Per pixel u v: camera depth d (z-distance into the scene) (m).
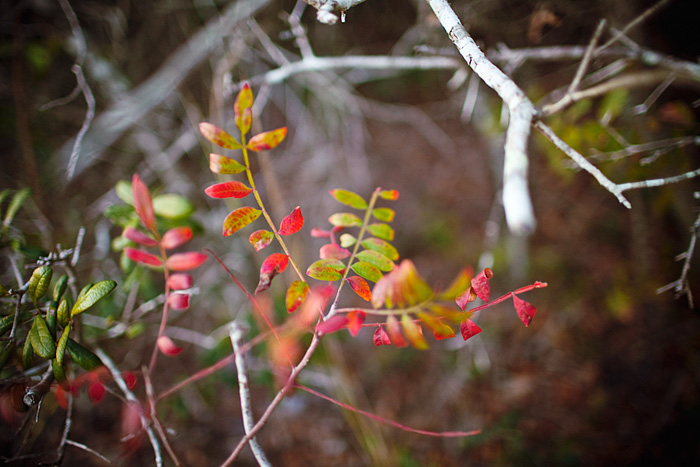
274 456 0.97
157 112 1.26
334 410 1.06
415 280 0.40
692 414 1.02
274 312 0.98
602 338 1.24
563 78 1.27
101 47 1.16
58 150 1.12
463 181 1.62
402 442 1.02
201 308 1.13
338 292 0.45
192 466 0.91
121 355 0.97
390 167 1.66
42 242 0.70
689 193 1.01
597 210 1.49
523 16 0.91
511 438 1.03
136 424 0.53
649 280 1.26
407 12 1.31
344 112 1.31
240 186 0.45
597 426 1.07
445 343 1.22
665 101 0.98
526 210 0.40
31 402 0.48
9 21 0.93
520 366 1.20
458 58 0.73
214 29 1.03
